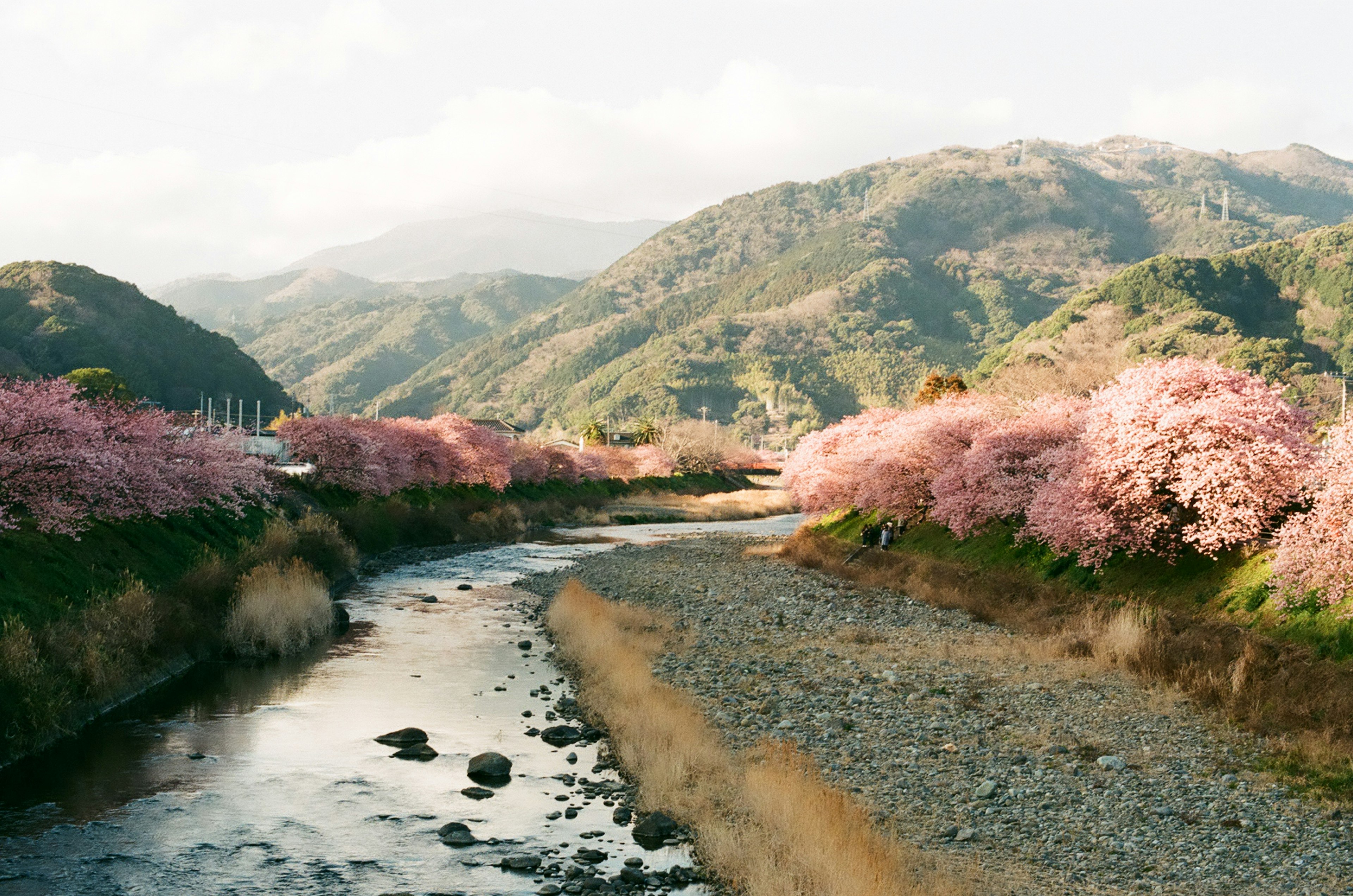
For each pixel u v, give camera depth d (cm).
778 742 1769
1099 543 2853
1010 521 3884
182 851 1270
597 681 2264
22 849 1252
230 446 3469
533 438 16438
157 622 2281
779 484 16375
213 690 2128
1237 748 1672
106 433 2702
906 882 1145
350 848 1304
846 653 2561
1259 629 2233
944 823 1385
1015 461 3694
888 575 3966
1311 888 1169
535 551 5741
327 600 2897
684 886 1208
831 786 1484
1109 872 1218
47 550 2348
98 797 1450
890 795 1498
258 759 1673
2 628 1870
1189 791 1492
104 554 2591
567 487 11006
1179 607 2566
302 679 2275
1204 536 2500
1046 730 1812
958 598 3316
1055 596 3075
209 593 2581
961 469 3888
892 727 1856
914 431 4534
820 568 4591
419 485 6881
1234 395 2705
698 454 15288
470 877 1221
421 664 2492
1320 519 2009
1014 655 2473
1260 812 1402
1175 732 1777
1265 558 2417
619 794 1552
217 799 1466
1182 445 2617
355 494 5678
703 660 2506
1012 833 1347
